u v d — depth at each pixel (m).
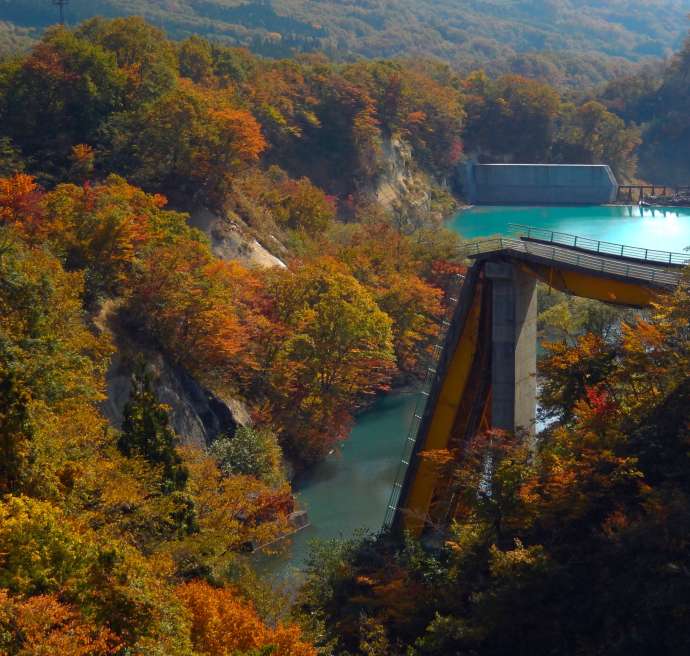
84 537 36.28
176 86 135.88
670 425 47.47
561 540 46.66
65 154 116.62
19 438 40.59
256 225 122.00
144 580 35.66
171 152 114.81
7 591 31.36
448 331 63.88
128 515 45.03
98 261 79.19
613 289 59.50
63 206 81.25
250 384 86.88
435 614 46.62
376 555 57.66
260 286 93.62
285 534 67.69
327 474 84.06
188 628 36.78
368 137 188.25
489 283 62.88
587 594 42.50
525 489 47.78
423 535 63.91
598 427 50.31
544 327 107.38
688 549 40.34
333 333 89.38
